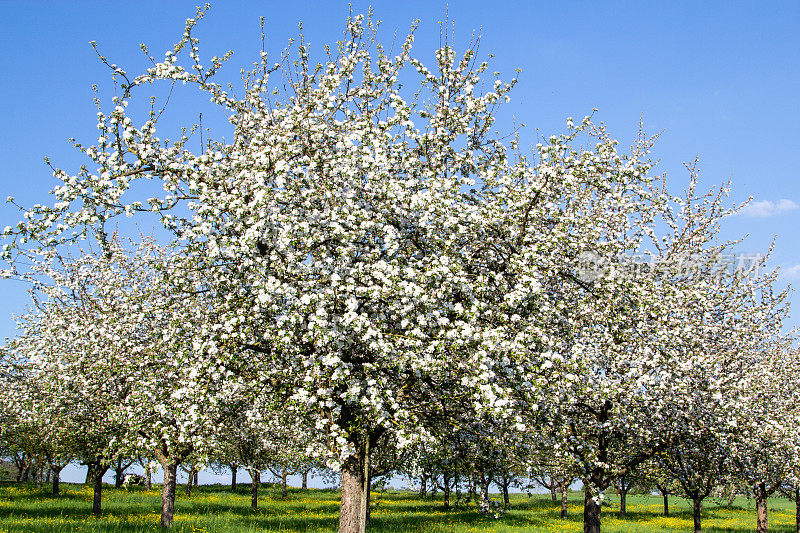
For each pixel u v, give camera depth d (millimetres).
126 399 16875
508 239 12406
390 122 12453
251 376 12086
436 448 12562
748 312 19594
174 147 12102
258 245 11492
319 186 11578
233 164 11844
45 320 20984
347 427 11781
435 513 35062
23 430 28500
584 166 12156
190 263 12039
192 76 12555
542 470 18953
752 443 16828
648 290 13484
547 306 11781
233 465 36188
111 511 27750
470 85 13086
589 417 17000
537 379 10398
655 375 15008
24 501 30688
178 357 11781
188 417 11383
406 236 12258
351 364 10570
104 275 20656
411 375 11438
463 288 10883
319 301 10523
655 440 17203
